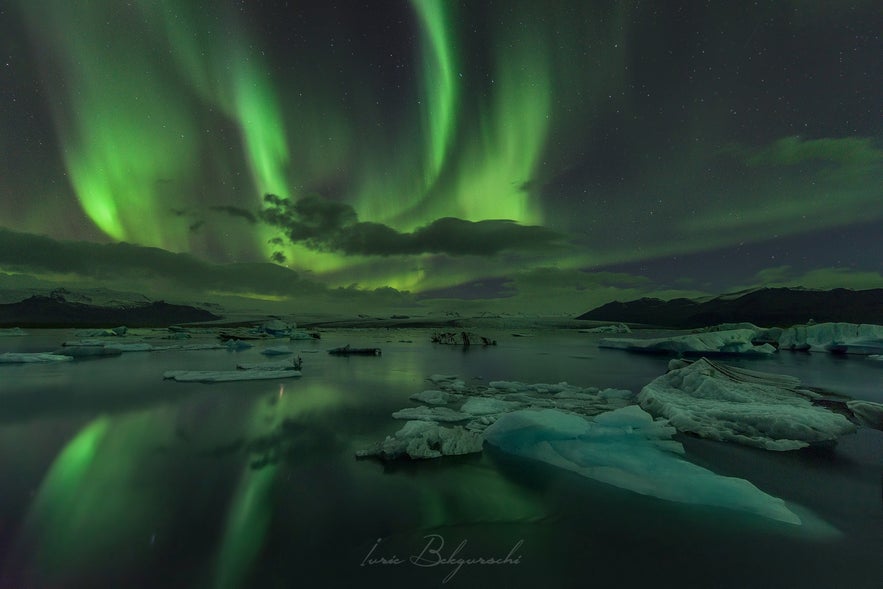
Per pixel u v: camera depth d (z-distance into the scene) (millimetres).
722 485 6688
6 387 17406
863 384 18469
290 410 13344
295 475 7836
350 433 10664
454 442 9055
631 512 6391
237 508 6484
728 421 10773
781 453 9047
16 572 4848
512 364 28047
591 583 4707
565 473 7965
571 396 15688
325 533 5770
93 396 15484
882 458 8695
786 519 6031
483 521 6113
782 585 4672
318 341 55969
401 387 17938
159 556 5195
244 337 58500
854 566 5012
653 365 27531
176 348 38438
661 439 9641
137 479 7629
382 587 4609
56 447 9484
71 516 6199
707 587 4648
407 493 7059
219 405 14055
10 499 6797
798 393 14641
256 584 4652
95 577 4762
